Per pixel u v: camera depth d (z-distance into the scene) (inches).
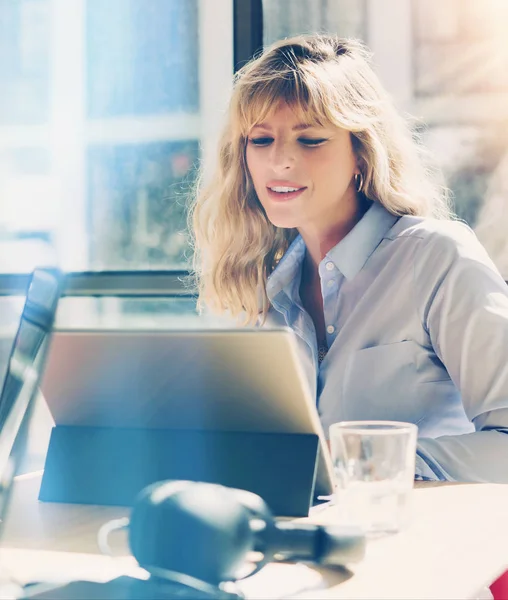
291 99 65.2
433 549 31.9
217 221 77.4
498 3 96.3
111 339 34.8
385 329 65.4
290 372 33.2
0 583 28.2
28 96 114.7
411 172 73.0
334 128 66.2
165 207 111.0
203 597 26.2
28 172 115.3
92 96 113.0
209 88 108.8
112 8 112.3
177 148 110.7
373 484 34.4
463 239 64.8
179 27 109.6
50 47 114.3
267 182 67.7
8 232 119.0
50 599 26.5
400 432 34.5
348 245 67.6
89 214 113.0
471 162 97.7
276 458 36.0
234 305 78.2
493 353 57.6
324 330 71.1
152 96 111.1
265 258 76.2
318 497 39.1
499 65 96.3
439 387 63.5
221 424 36.9
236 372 34.1
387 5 100.0
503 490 43.2
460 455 50.1
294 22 104.3
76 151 114.1
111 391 37.2
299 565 30.2
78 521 37.4
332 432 35.4
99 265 113.0
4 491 35.1
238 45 106.2
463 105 97.7
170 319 108.9
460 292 60.7
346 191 69.4
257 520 28.2
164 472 37.9
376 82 70.4
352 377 65.7
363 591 27.2
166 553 26.6
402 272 65.5
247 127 67.9
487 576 28.5
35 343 35.9
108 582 27.7
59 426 40.5
